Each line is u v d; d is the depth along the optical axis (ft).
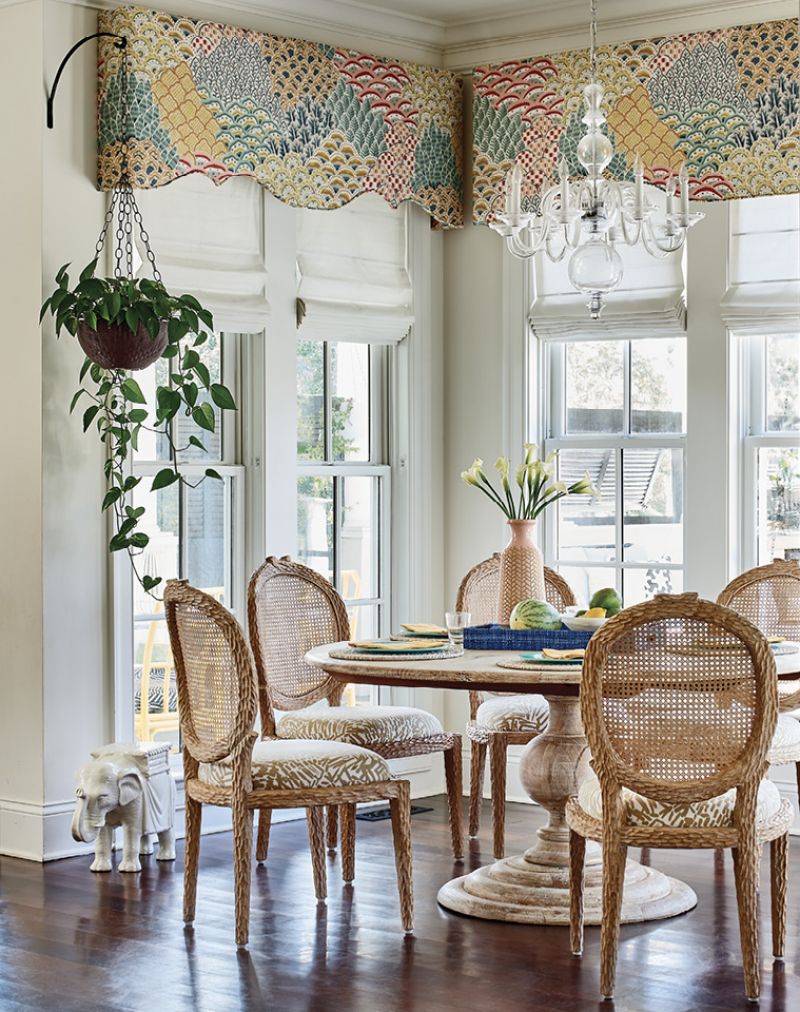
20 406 17.40
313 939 13.89
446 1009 11.92
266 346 19.22
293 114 19.17
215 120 18.38
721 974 12.78
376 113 20.03
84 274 16.71
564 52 19.89
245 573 19.35
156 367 18.65
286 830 18.80
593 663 12.19
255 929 14.23
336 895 15.47
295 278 19.53
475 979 12.69
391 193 20.21
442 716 21.33
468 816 19.27
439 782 21.15
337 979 12.70
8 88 17.51
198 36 18.24
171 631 14.49
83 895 15.53
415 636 15.90
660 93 19.15
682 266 19.45
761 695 12.15
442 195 20.76
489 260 20.88
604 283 13.67
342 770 13.94
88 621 17.66
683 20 19.06
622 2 19.30
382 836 18.24
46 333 17.22
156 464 18.52
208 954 13.43
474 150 20.74
